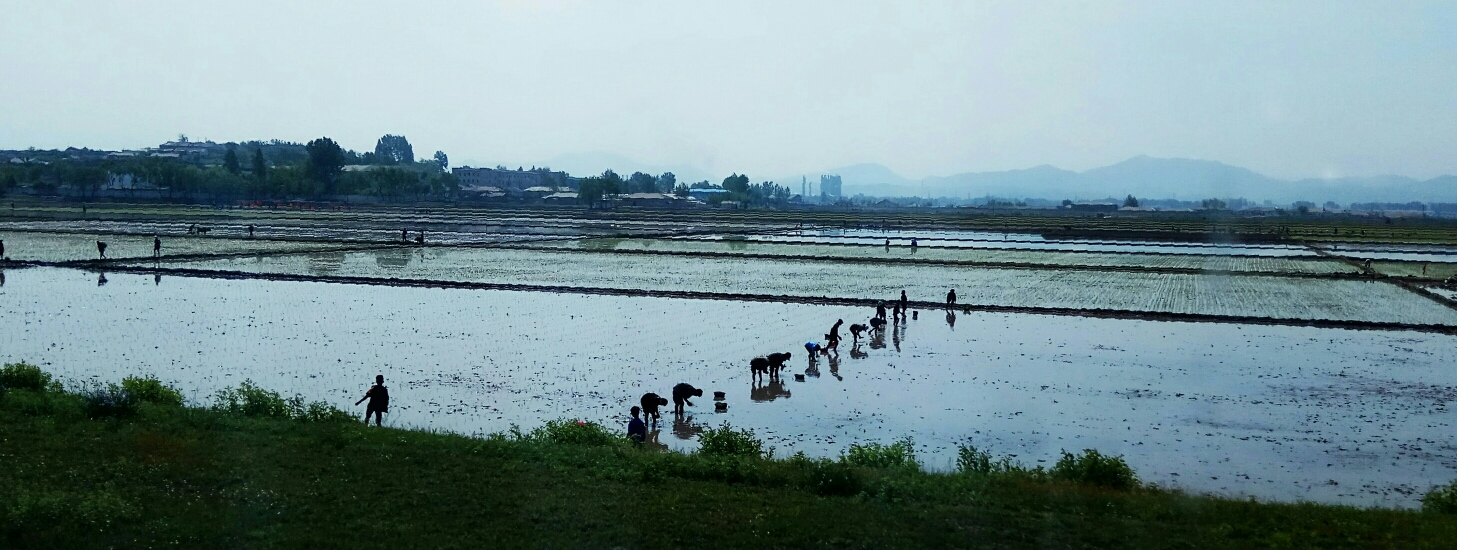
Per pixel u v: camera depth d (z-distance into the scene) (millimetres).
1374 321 49125
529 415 27750
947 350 39969
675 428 26812
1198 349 40656
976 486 19156
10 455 18562
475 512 16594
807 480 19141
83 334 39656
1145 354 39250
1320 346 41812
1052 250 100688
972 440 26000
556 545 15195
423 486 17906
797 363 36750
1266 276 73750
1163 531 16594
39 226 105125
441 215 159375
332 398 29219
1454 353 40406
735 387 32281
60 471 17766
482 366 34656
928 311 52562
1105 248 105812
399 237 101938
